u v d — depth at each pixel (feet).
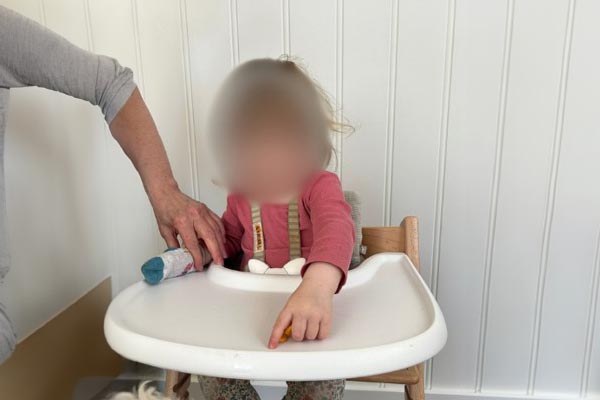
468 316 3.59
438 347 1.63
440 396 3.73
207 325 1.77
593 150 3.24
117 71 2.30
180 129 3.51
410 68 3.26
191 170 3.56
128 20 3.38
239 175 2.08
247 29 3.32
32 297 2.87
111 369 3.72
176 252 2.25
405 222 2.73
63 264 3.18
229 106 2.05
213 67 3.40
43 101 2.96
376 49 3.26
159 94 3.47
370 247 2.81
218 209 3.59
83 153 3.40
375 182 3.44
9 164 2.69
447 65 3.23
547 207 3.35
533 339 3.58
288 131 2.03
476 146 3.32
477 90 3.24
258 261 2.33
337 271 1.88
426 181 3.41
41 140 2.96
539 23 3.11
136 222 3.70
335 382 2.25
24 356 2.74
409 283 2.16
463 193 3.40
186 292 2.09
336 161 3.36
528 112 3.23
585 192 3.30
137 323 1.79
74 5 3.37
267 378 1.50
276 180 2.08
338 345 1.59
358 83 3.31
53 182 3.08
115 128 2.37
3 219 2.00
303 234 2.46
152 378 3.85
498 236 3.43
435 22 3.18
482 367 3.67
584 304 3.47
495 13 3.13
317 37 3.28
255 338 1.67
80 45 3.42
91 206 3.50
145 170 2.34
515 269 3.47
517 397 3.66
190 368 1.54
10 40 1.95
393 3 3.18
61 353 3.09
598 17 3.06
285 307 1.68
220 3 3.30
